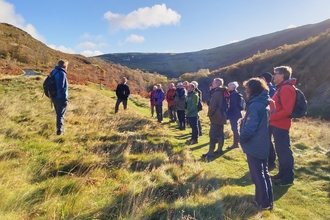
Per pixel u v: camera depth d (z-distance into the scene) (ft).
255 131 10.09
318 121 68.08
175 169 13.92
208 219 8.95
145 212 9.21
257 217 9.70
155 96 34.76
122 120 27.68
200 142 23.07
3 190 9.18
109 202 9.60
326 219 10.11
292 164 13.26
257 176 10.48
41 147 15.47
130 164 14.10
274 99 13.19
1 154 13.10
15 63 121.80
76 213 8.70
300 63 143.54
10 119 22.33
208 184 12.21
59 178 11.23
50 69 112.06
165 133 24.71
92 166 12.95
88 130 21.12
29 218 8.05
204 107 57.47
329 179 13.74
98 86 79.51
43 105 31.55
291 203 11.40
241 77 175.42
